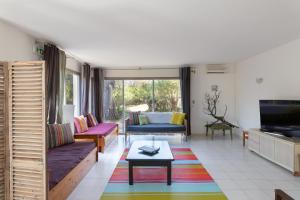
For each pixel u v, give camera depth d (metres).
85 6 2.61
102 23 3.19
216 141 6.14
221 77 7.16
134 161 3.14
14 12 2.78
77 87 6.56
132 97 7.43
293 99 4.21
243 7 2.68
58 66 4.40
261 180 3.31
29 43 3.78
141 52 5.14
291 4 2.61
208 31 3.60
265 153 4.29
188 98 7.02
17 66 2.12
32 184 2.14
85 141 4.33
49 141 3.59
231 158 4.47
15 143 2.17
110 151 5.03
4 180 2.19
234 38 4.03
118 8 2.67
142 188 3.04
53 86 4.18
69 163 2.87
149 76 7.29
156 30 3.53
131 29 3.47
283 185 3.13
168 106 7.36
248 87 6.10
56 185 2.35
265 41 4.26
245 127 6.32
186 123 6.39
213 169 3.81
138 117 6.65
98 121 7.18
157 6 2.62
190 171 3.71
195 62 6.65
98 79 7.23
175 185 3.14
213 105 7.18
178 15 2.91
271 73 4.96
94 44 4.38
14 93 2.14
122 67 7.32
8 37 3.25
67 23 3.19
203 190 2.97
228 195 2.82
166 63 6.74
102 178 3.39
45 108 2.08
